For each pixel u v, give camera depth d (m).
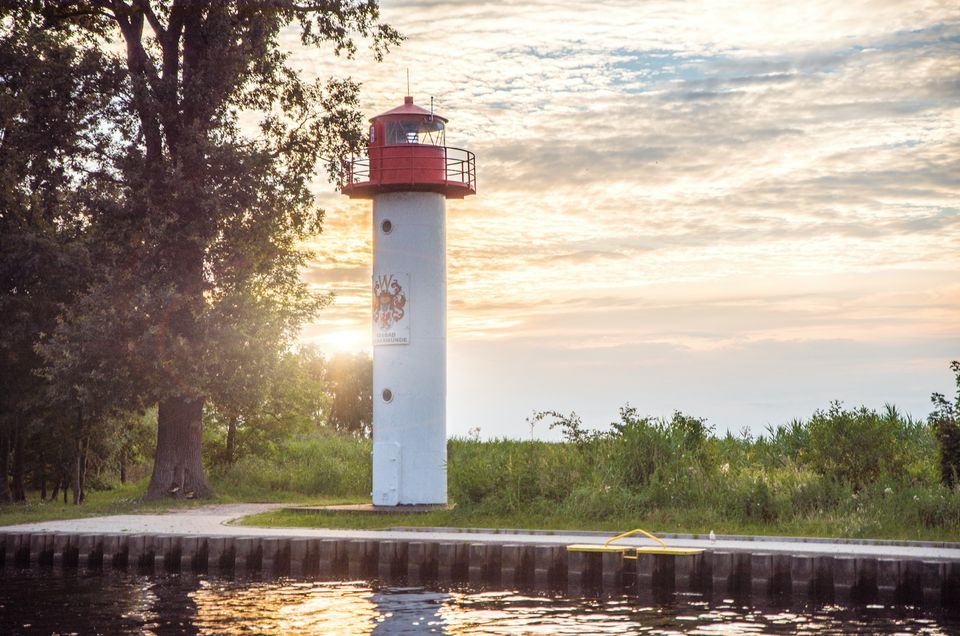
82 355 31.22
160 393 31.95
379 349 29.42
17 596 20.09
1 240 33.47
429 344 29.22
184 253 32.34
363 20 34.38
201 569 23.16
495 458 27.55
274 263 35.19
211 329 31.48
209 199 31.39
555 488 25.55
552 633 16.36
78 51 33.03
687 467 25.34
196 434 35.12
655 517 23.67
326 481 37.56
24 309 33.94
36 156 32.91
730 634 16.28
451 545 21.44
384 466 28.97
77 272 33.44
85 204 32.06
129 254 32.47
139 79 31.92
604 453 26.58
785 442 28.38
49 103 32.59
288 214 34.31
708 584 19.62
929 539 21.06
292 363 39.59
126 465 46.97
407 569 21.77
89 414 36.31
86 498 44.09
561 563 20.62
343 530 24.67
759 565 19.25
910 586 18.44
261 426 41.12
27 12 34.53
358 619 17.59
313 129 34.19
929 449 26.28
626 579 20.28
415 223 29.30
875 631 16.50
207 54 32.78
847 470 24.86
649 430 26.27
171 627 17.08
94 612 18.42
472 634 16.31
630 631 16.47
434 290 29.41
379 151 29.28
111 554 23.73
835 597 18.73
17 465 38.91
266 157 32.78
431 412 29.11
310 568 22.45
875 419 25.86
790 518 23.19
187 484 34.59
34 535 24.17
